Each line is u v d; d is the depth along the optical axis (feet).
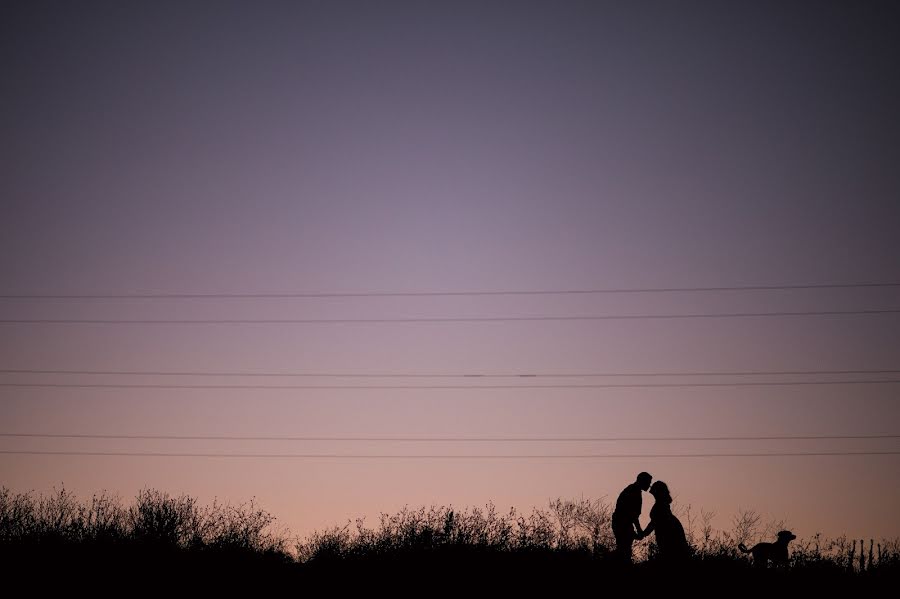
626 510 70.90
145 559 70.49
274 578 67.82
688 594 61.93
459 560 70.44
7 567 67.15
